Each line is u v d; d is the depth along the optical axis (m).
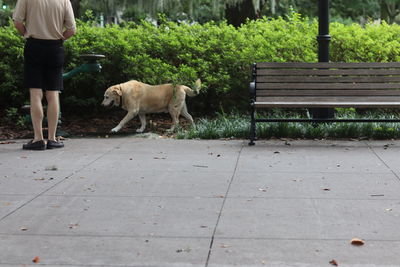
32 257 4.02
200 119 10.24
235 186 5.87
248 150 7.82
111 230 4.55
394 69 8.96
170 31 10.88
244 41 10.53
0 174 6.49
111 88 9.14
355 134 8.73
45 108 9.72
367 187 5.79
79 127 10.02
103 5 15.73
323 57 9.38
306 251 4.07
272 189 5.74
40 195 5.59
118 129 9.31
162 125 10.25
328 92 8.70
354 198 5.39
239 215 4.90
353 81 8.68
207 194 5.58
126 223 4.72
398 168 6.63
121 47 10.26
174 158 7.31
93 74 10.38
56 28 7.79
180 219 4.81
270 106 8.17
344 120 8.26
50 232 4.52
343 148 7.91
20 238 4.39
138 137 9.11
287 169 6.64
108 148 8.05
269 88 8.70
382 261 3.89
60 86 8.07
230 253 4.05
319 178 6.18
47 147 8.07
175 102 9.41
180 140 8.73
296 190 5.70
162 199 5.41
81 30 10.70
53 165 6.91
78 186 5.93
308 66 8.68
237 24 15.32
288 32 10.90
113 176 6.35
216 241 4.29
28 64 7.82
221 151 7.76
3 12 17.12
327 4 9.30
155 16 15.13
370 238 4.32
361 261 3.89
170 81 9.86
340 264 3.84
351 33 10.84
